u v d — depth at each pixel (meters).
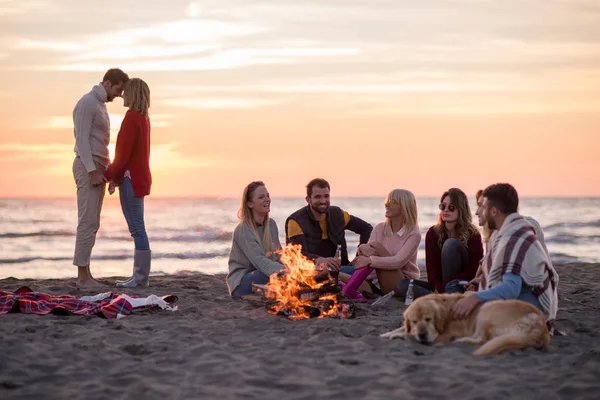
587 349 4.66
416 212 7.12
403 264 6.98
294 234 7.01
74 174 8.31
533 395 3.69
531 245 4.73
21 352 4.50
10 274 14.61
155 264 16.64
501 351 4.45
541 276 4.73
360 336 5.27
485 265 5.01
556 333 5.16
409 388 3.82
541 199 122.94
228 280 6.85
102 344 4.78
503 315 4.58
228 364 4.32
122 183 8.31
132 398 3.69
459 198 6.59
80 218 8.30
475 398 3.64
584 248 23.91
